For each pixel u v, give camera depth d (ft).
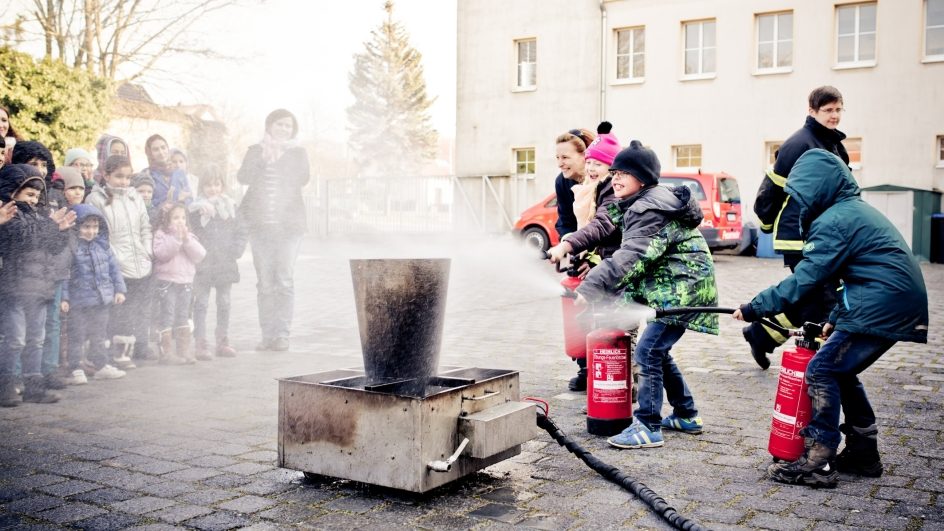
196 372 18.89
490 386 10.73
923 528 9.07
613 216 13.08
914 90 60.85
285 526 9.14
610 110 73.41
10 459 11.71
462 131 80.64
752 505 9.84
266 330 22.34
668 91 70.64
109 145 19.70
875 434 10.92
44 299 15.53
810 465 10.52
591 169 14.60
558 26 75.25
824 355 10.57
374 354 10.60
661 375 12.64
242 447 12.39
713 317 12.43
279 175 21.66
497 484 10.66
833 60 63.93
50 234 15.67
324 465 10.28
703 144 69.36
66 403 15.48
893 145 61.72
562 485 10.61
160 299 19.85
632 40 72.95
